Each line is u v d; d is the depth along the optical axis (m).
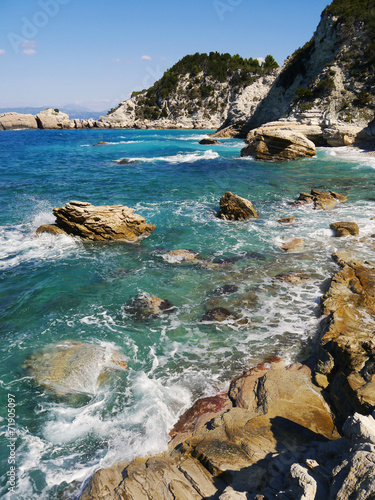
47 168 35.47
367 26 59.94
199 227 17.95
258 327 9.66
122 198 23.42
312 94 59.56
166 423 6.79
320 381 7.40
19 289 12.00
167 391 7.57
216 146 58.56
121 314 10.49
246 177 29.89
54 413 7.00
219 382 7.84
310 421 6.37
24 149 54.19
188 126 119.50
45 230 16.72
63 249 15.42
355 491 3.64
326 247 14.84
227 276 12.62
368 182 26.72
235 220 18.91
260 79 88.38
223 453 5.58
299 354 8.57
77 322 10.10
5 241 16.09
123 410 7.05
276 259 13.91
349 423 4.83
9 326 9.96
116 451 6.18
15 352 8.79
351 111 52.38
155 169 34.53
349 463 3.96
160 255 14.70
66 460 6.02
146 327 9.84
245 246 15.35
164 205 21.81
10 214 19.88
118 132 101.12
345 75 58.34
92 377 7.90
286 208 20.89
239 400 7.16
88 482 5.50
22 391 7.53
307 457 5.06
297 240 15.54
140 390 7.57
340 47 64.12
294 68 76.88
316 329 9.38
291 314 10.17
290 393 7.05
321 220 18.36
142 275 12.91
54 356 8.53
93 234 16.41
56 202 22.36
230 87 117.00
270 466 5.14
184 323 9.98
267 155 39.94
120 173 32.47
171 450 6.11
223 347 8.94
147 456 6.03
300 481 4.25
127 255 14.79
